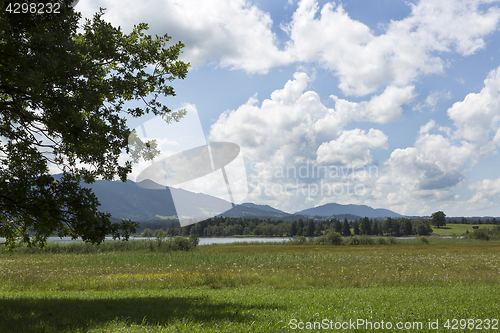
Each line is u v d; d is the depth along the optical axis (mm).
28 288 13062
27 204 7711
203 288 13086
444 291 10336
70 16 7883
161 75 10266
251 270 18500
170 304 7977
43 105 7391
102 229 7438
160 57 10148
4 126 9031
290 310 7160
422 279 14656
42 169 8383
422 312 6871
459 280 14289
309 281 14047
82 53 8266
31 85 6234
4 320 6137
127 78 9461
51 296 9781
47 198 7734
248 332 5340
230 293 10484
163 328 5438
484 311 6988
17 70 6391
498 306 7473
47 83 7254
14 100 7801
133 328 5527
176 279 14648
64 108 6961
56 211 7648
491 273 16797
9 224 9188
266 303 8133
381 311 6941
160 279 14398
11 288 13008
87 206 7723
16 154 9086
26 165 9008
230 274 16094
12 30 6895
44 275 16578
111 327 5621
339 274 16312
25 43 7004
